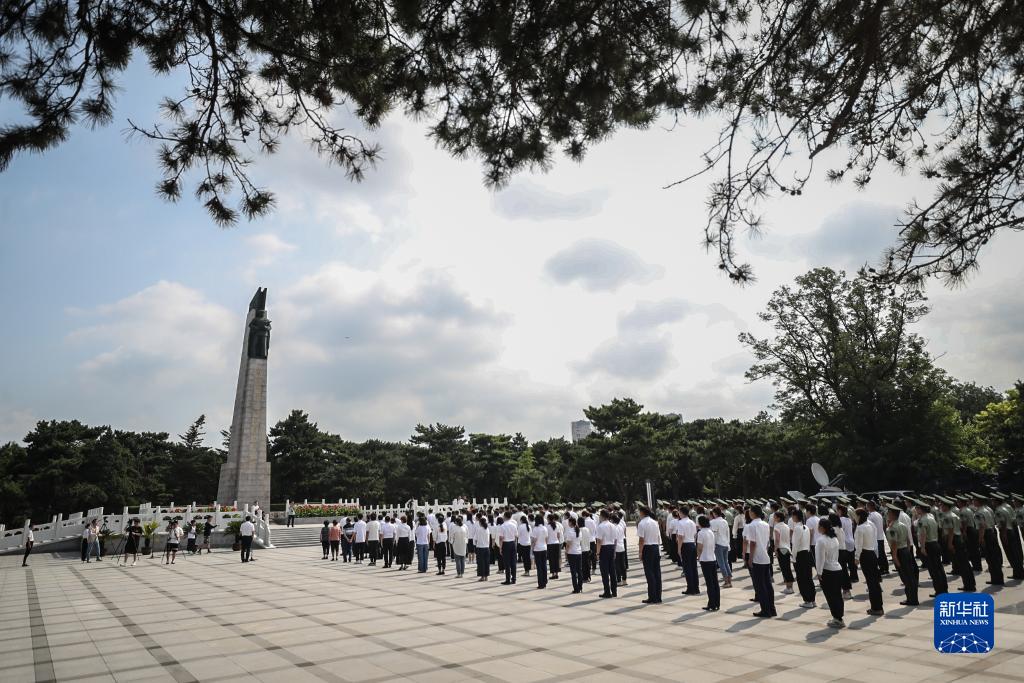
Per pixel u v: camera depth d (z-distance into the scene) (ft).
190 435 261.24
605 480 187.62
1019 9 19.53
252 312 147.54
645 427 173.99
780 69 22.49
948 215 21.66
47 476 162.91
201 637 33.91
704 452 173.47
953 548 40.45
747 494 175.42
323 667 26.71
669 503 67.36
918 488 121.80
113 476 175.63
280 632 34.78
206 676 25.80
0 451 171.42
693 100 23.21
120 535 101.40
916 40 21.75
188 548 101.50
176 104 21.63
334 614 40.52
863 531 34.65
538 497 212.23
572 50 21.75
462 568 62.28
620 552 51.55
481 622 36.14
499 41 21.25
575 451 209.67
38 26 18.54
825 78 22.16
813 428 132.77
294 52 22.26
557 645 29.40
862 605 37.22
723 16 21.43
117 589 56.70
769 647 27.50
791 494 106.32
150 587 57.82
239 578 64.59
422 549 68.13
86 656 29.96
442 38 21.63
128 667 27.66
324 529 91.30
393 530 75.72
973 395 209.97
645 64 22.77
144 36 20.33
